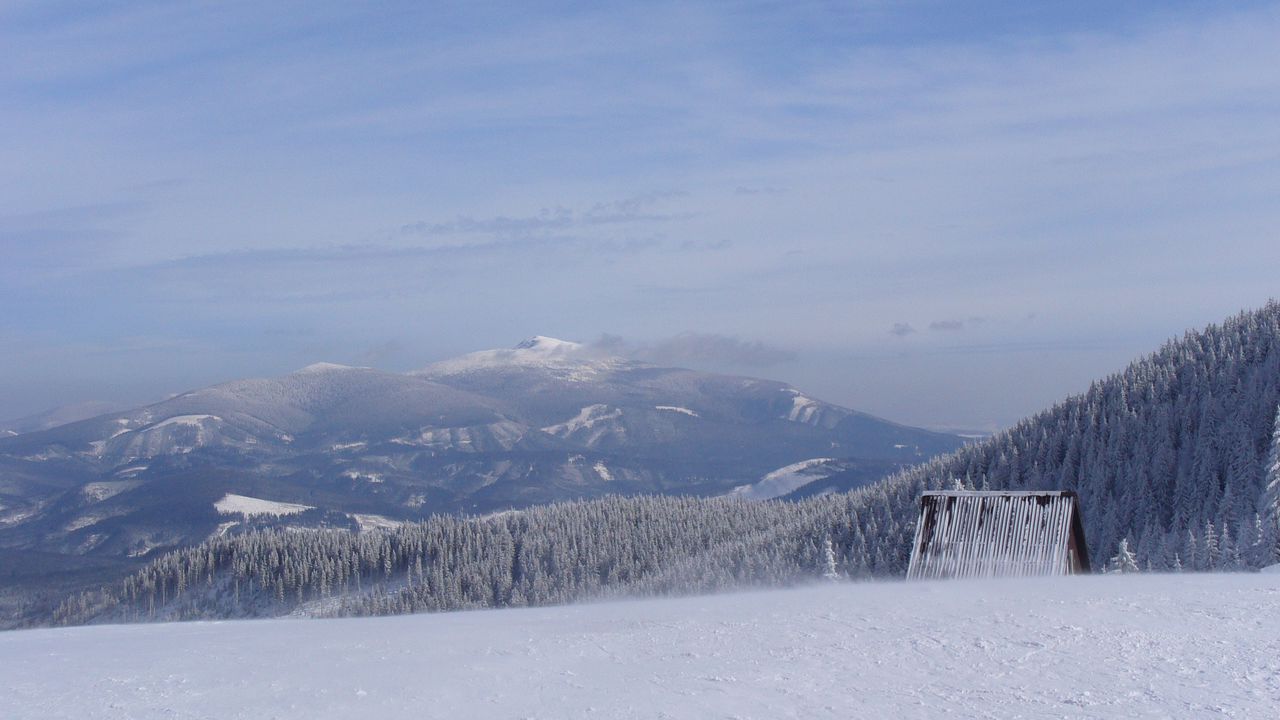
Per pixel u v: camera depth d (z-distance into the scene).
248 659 26.39
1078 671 19.47
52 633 38.97
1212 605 25.27
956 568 47.31
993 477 114.69
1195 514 89.19
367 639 29.53
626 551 162.50
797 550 109.38
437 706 19.12
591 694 19.50
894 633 24.02
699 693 19.20
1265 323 120.56
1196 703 17.11
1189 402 108.56
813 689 19.16
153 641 32.88
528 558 167.88
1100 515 96.94
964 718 16.89
